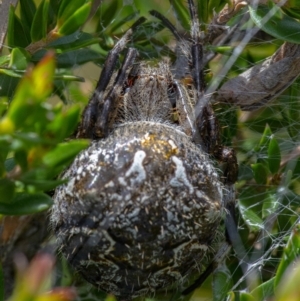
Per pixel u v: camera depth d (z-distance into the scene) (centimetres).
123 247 23
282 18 23
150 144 23
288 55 24
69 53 24
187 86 24
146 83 24
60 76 23
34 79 21
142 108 24
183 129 24
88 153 23
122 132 24
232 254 24
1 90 24
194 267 24
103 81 24
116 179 23
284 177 24
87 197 23
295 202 24
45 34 23
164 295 24
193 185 23
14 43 24
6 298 24
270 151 24
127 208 23
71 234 23
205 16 24
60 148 22
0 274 22
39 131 22
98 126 24
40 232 24
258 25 23
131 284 23
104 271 23
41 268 21
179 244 23
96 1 24
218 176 24
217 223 24
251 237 24
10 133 22
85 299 24
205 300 24
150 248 23
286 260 22
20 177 22
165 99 24
